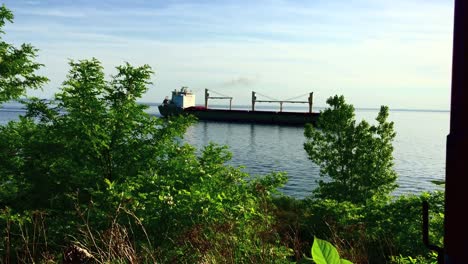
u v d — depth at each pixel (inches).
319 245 48.8
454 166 39.4
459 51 39.2
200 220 316.8
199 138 3880.4
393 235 390.6
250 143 3617.1
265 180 434.3
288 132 4653.1
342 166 714.8
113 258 180.9
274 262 229.3
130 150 436.1
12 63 608.1
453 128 39.9
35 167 415.5
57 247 298.4
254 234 265.4
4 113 6476.4
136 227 312.2
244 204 355.6
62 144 422.9
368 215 425.4
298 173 2208.4
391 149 712.4
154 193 366.6
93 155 436.1
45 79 648.4
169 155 450.3
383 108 713.0
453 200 39.6
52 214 377.1
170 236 306.2
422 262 281.9
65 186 400.5
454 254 39.4
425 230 44.6
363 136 705.0
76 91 435.2
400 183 1947.6
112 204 338.6
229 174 441.1
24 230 333.4
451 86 40.4
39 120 443.8
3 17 614.2
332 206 466.6
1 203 384.5
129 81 451.8
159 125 456.8
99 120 431.2
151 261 214.5
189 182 416.2
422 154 3341.5
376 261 301.1
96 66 454.0
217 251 226.4
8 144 427.5
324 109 736.3
